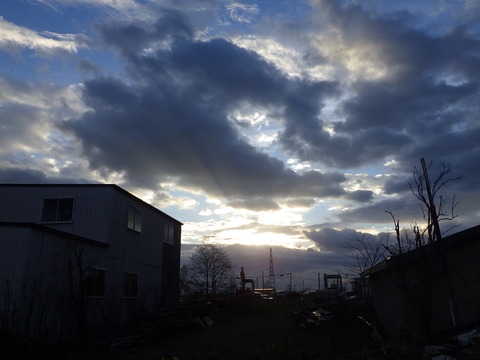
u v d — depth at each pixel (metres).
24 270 13.32
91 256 17.12
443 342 10.22
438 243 11.41
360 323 15.49
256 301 32.59
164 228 26.61
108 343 14.71
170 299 26.69
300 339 14.85
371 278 15.20
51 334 14.15
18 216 19.02
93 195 19.09
